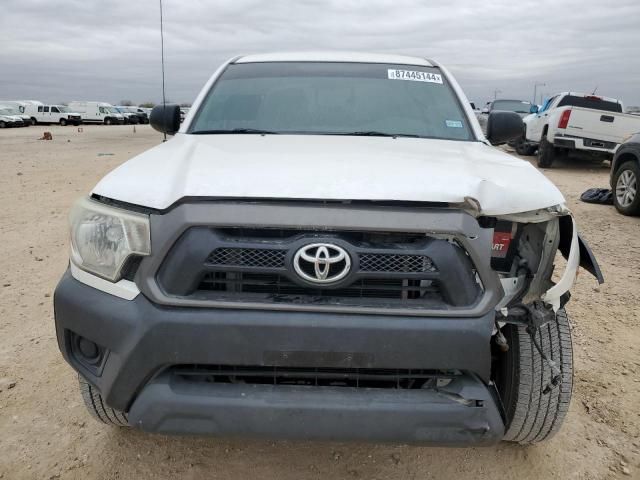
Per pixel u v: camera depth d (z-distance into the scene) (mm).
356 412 2029
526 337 2363
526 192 2207
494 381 2559
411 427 2049
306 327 2000
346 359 2018
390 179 2182
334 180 2154
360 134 3217
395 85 3635
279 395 2053
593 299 4629
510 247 2176
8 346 3795
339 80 3662
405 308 2037
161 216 2072
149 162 2512
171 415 2055
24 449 2760
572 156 14078
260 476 2604
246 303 2025
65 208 8391
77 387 3303
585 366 3537
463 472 2639
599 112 12648
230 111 3426
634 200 7680
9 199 9148
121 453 2738
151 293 2049
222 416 2043
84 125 54000
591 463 2680
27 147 22172
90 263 2193
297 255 2004
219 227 2039
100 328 2113
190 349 2020
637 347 3785
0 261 5680
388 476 2615
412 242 2066
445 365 2031
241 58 4070
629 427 2934
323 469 2654
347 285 2020
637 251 6035
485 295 2066
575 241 2320
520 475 2613
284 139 2984
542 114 14945
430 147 2902
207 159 2461
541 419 2414
